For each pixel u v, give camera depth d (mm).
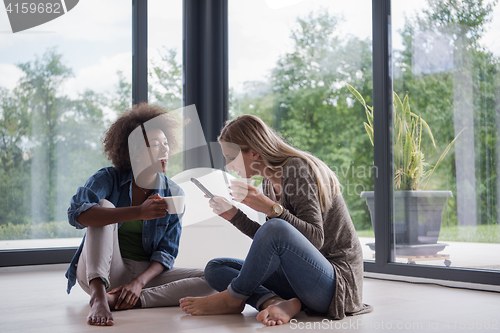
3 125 3240
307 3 3383
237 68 3895
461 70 2527
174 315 1636
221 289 1725
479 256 2406
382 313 1677
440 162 2607
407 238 2729
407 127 2762
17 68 3295
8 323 1548
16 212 3250
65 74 3447
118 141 1861
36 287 2424
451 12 2578
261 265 1482
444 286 2445
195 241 2307
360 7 3043
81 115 3484
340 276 1539
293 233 1444
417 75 2725
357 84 3035
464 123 2504
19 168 3273
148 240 1898
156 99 3758
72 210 1665
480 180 2428
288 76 3502
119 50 3631
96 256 1614
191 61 3924
